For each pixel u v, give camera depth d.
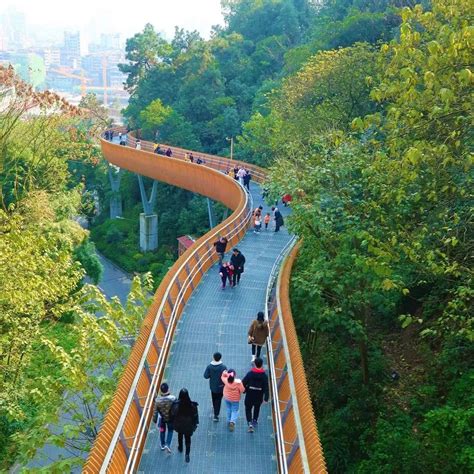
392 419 14.02
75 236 32.22
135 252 53.31
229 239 23.42
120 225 59.03
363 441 13.96
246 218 26.84
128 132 71.12
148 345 11.39
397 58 10.56
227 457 9.99
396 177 12.42
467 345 14.59
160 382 12.07
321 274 14.26
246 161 47.75
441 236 11.84
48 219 28.09
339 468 13.92
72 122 46.94
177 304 15.27
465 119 10.06
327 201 15.11
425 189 12.00
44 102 28.72
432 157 10.46
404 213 13.54
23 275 17.00
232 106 64.12
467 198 11.59
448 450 11.59
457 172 11.69
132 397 9.50
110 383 12.88
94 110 71.88
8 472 17.83
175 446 10.22
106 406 12.09
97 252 56.00
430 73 9.35
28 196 26.94
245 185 34.69
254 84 69.69
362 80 27.31
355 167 15.23
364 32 40.03
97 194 67.69
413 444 12.27
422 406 14.16
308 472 7.60
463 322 11.70
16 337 16.78
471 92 10.34
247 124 44.91
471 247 11.22
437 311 16.56
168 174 41.59
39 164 32.41
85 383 13.30
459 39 9.40
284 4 78.81
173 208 56.03
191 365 13.23
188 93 66.31
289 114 32.28
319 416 15.90
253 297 18.14
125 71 77.31
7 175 29.94
